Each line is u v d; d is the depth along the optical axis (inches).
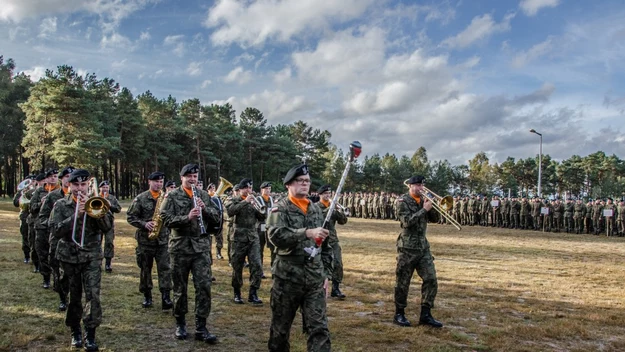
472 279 418.6
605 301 342.0
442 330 263.0
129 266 437.4
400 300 273.0
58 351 216.4
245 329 258.4
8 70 1955.0
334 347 231.8
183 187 255.8
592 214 958.4
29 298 308.2
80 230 223.0
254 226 323.3
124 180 2139.5
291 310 182.2
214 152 2156.7
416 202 273.3
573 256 592.7
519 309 314.7
